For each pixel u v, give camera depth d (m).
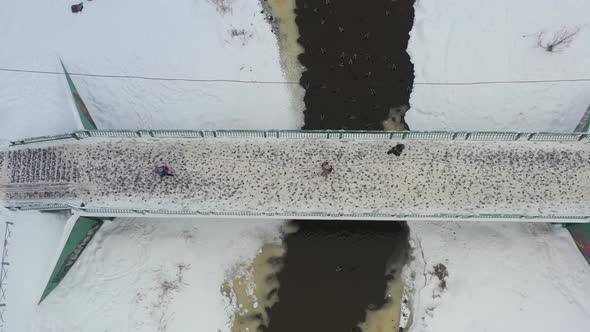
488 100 25.78
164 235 24.91
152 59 26.70
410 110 26.55
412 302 24.36
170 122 26.12
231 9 27.70
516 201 21.95
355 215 21.84
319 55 27.58
